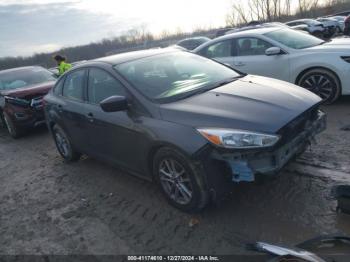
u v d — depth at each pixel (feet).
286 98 11.73
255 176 10.83
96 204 13.67
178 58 15.49
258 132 9.96
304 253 7.29
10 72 30.12
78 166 17.97
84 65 15.80
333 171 12.88
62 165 18.67
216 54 25.14
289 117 10.58
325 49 20.39
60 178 16.93
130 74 13.51
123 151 13.41
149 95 12.44
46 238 12.03
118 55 15.70
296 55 21.09
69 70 17.16
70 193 15.08
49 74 30.32
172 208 12.32
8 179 18.31
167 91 12.75
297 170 13.32
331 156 14.08
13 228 13.10
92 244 11.21
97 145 15.05
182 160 10.80
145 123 11.82
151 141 11.52
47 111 18.31
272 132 10.02
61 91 17.44
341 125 17.38
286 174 13.15
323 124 12.49
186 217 11.64
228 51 24.49
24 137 26.91
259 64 22.72
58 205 14.23
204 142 10.25
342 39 22.65
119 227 11.85
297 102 11.51
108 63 14.48
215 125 10.38
